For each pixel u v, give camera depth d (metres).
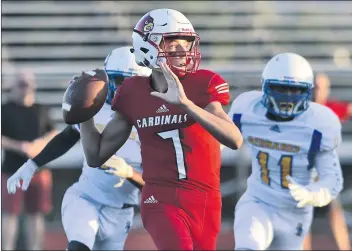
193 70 13.84
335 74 31.59
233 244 30.62
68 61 41.88
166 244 13.38
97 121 18.03
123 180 17.81
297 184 17.20
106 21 42.88
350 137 37.09
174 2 43.81
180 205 13.80
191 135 13.77
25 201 26.77
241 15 43.88
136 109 14.11
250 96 18.73
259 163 18.44
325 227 32.09
